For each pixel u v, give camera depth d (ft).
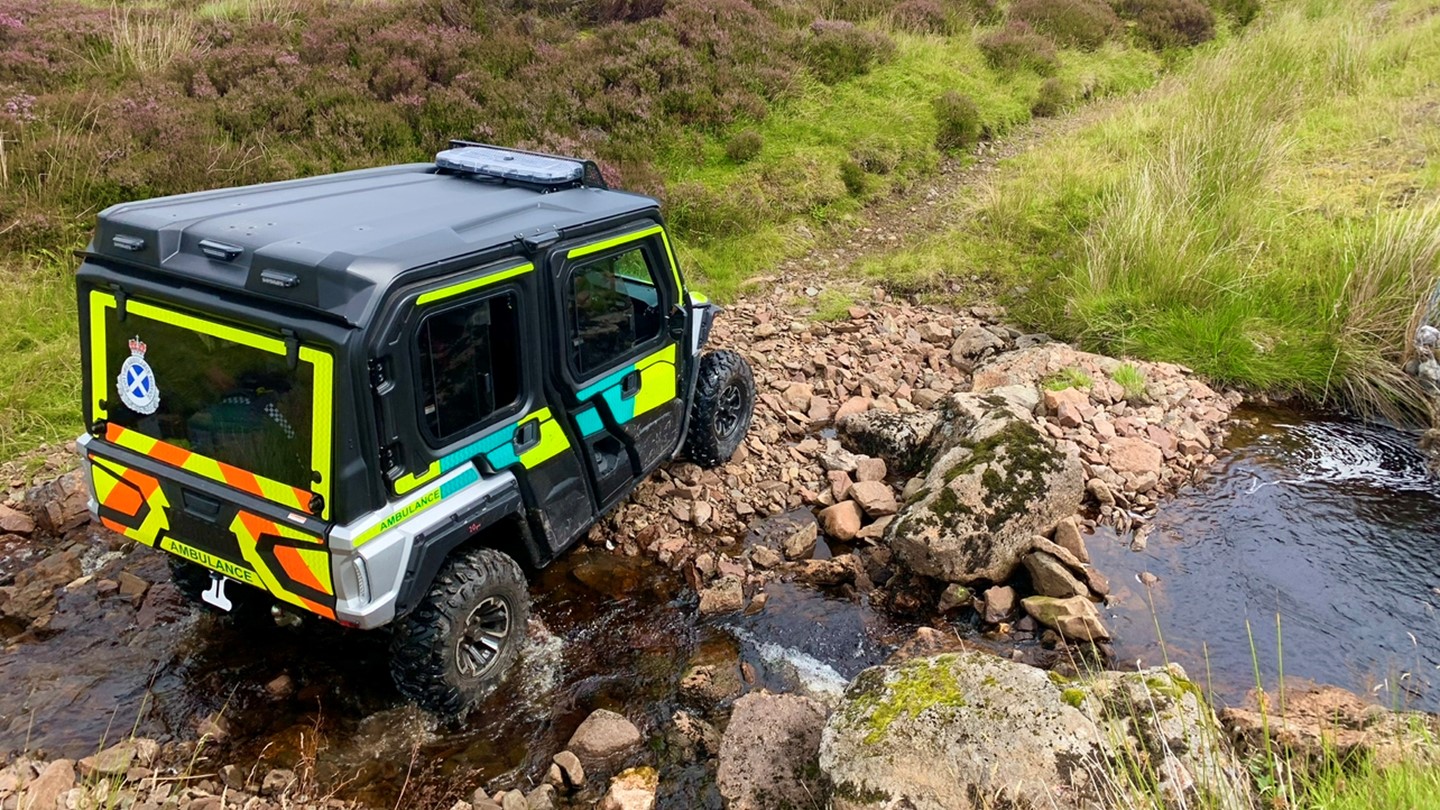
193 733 12.47
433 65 37.60
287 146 31.40
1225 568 16.99
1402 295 23.65
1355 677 14.26
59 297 23.41
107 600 14.96
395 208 13.26
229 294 10.68
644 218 15.05
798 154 36.52
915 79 43.86
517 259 12.28
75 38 36.24
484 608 12.73
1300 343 24.17
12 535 16.48
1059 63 50.55
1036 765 10.03
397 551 10.94
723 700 13.53
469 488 12.16
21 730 12.37
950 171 39.83
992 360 24.62
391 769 12.12
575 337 13.61
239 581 12.61
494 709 13.20
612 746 12.34
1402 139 34.19
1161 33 56.70
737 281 29.73
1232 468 20.44
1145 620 15.57
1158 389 22.90
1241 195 27.99
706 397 18.15
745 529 17.89
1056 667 14.52
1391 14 53.31
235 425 10.96
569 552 16.81
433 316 11.03
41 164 26.96
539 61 39.19
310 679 13.51
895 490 19.44
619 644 14.71
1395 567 17.03
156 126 29.76
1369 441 21.71
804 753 11.46
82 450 12.34
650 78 37.81
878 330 26.84
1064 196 32.94
